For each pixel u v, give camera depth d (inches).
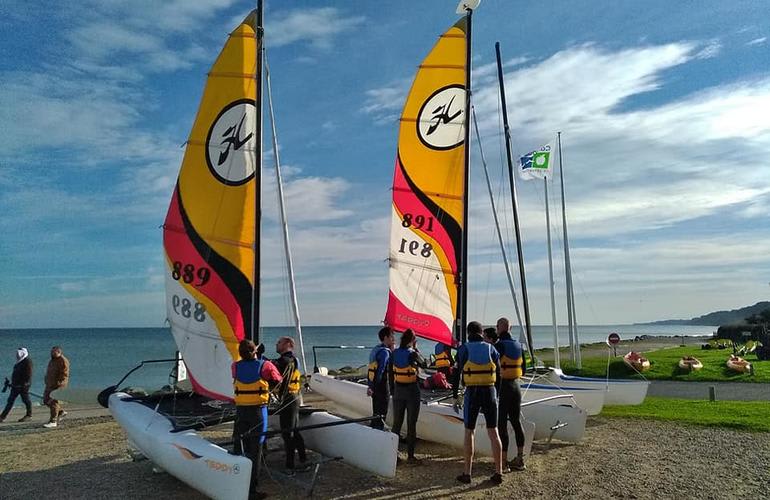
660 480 222.4
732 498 198.7
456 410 265.3
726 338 1440.7
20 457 278.4
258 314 248.8
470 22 346.0
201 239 253.3
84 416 423.8
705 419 343.3
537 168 565.6
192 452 203.3
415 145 359.9
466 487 218.8
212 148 256.1
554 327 542.0
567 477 230.2
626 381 389.1
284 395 233.3
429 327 351.3
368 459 227.5
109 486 226.1
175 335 256.5
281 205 466.3
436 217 350.0
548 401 331.6
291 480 225.6
